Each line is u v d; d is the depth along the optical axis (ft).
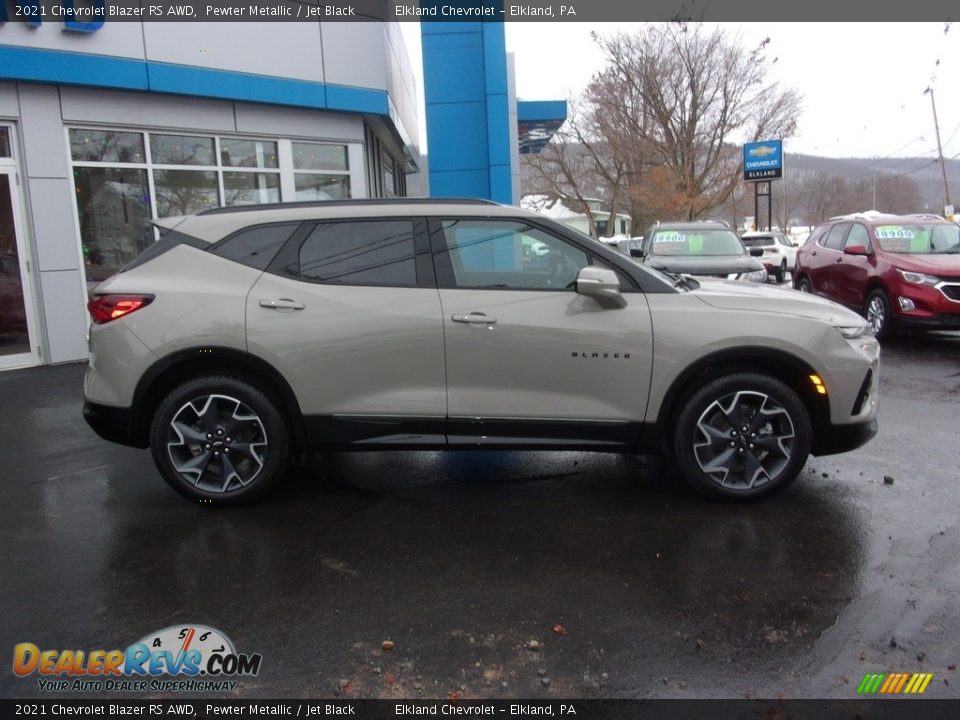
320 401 14.61
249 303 14.47
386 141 54.13
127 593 11.91
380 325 14.38
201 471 14.98
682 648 10.18
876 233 36.14
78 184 30.94
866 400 14.84
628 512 14.76
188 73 32.53
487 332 14.30
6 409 23.88
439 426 14.66
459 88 48.75
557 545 13.35
